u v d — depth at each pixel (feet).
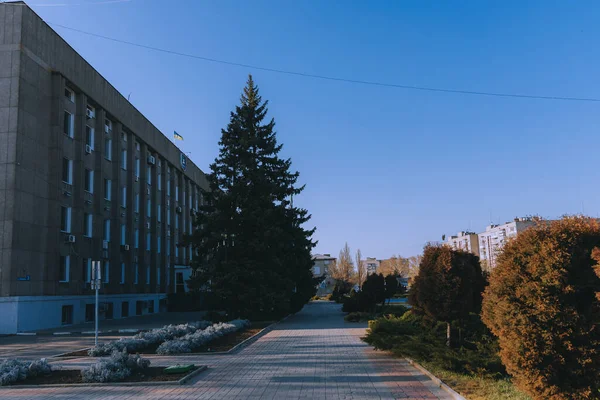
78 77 102.73
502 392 26.86
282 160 100.42
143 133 142.92
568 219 22.03
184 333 59.21
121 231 126.72
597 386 20.30
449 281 38.52
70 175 100.07
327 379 33.76
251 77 99.71
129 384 32.42
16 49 84.69
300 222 102.78
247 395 29.12
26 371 35.04
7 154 82.23
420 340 39.19
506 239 24.12
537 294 20.95
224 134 94.63
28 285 83.56
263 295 84.17
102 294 111.45
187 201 195.42
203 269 89.92
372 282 106.63
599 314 20.12
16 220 81.51
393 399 27.68
